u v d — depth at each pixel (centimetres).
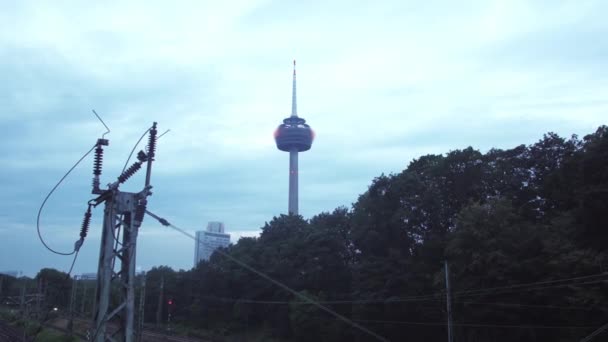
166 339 6988
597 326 3850
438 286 5012
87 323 7944
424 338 5606
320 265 7706
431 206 5928
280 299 7981
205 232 19988
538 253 4350
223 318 9338
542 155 6088
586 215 3984
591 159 4159
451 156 6175
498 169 6091
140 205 1511
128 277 1459
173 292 10712
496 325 4297
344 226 8175
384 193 6297
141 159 1529
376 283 5656
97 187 1554
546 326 4166
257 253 9188
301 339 7119
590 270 3716
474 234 4531
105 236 1482
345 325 6184
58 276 13825
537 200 5725
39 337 6588
